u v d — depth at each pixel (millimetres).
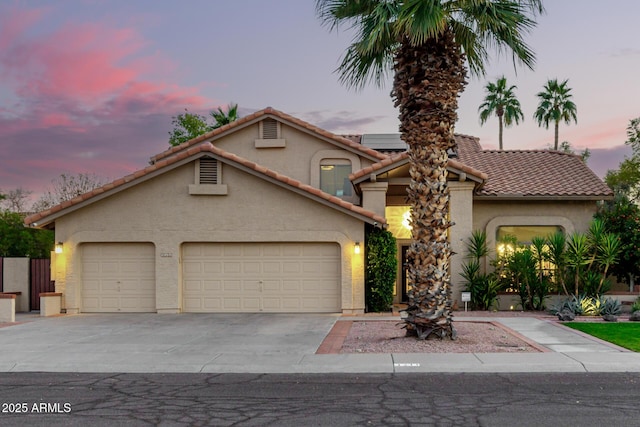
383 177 21109
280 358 11836
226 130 25062
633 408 8039
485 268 21859
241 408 8227
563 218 22109
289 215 20156
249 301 20344
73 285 20375
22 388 9672
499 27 13859
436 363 11031
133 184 20250
